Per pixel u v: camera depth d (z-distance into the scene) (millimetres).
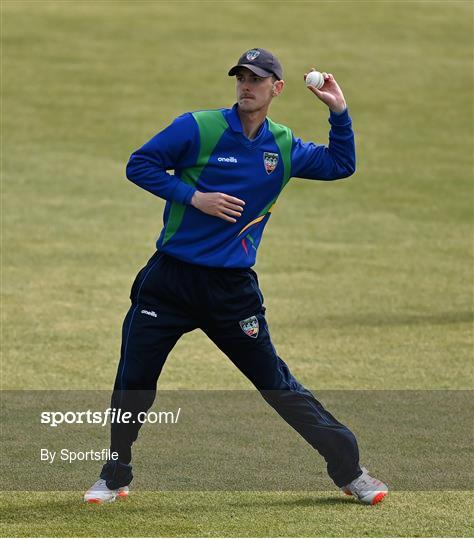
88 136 73875
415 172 68312
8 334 35625
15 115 77812
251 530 18969
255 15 110312
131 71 90062
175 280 20125
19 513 19922
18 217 55969
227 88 86062
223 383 30531
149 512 20047
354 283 44844
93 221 55812
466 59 97562
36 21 105500
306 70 91500
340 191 63906
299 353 33938
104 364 32312
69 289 42594
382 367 32375
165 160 19875
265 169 20219
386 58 96500
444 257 50188
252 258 20422
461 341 35719
